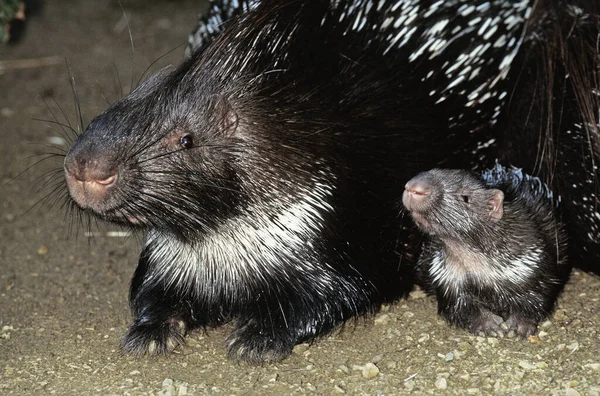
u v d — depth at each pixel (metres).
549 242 5.01
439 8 5.40
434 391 4.19
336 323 4.77
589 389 4.09
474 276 4.79
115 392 4.32
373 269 4.89
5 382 4.45
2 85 9.23
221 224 4.51
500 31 5.45
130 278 5.75
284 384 4.34
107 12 11.12
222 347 4.77
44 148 7.82
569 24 5.50
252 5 5.04
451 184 4.63
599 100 5.25
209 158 4.35
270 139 4.48
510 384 4.20
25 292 5.56
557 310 4.96
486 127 5.46
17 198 6.99
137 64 9.59
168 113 4.32
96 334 4.98
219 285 4.73
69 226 6.52
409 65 5.24
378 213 4.90
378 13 5.28
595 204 5.32
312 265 4.65
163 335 4.75
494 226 4.70
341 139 4.72
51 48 10.13
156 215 4.27
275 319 4.68
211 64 4.51
